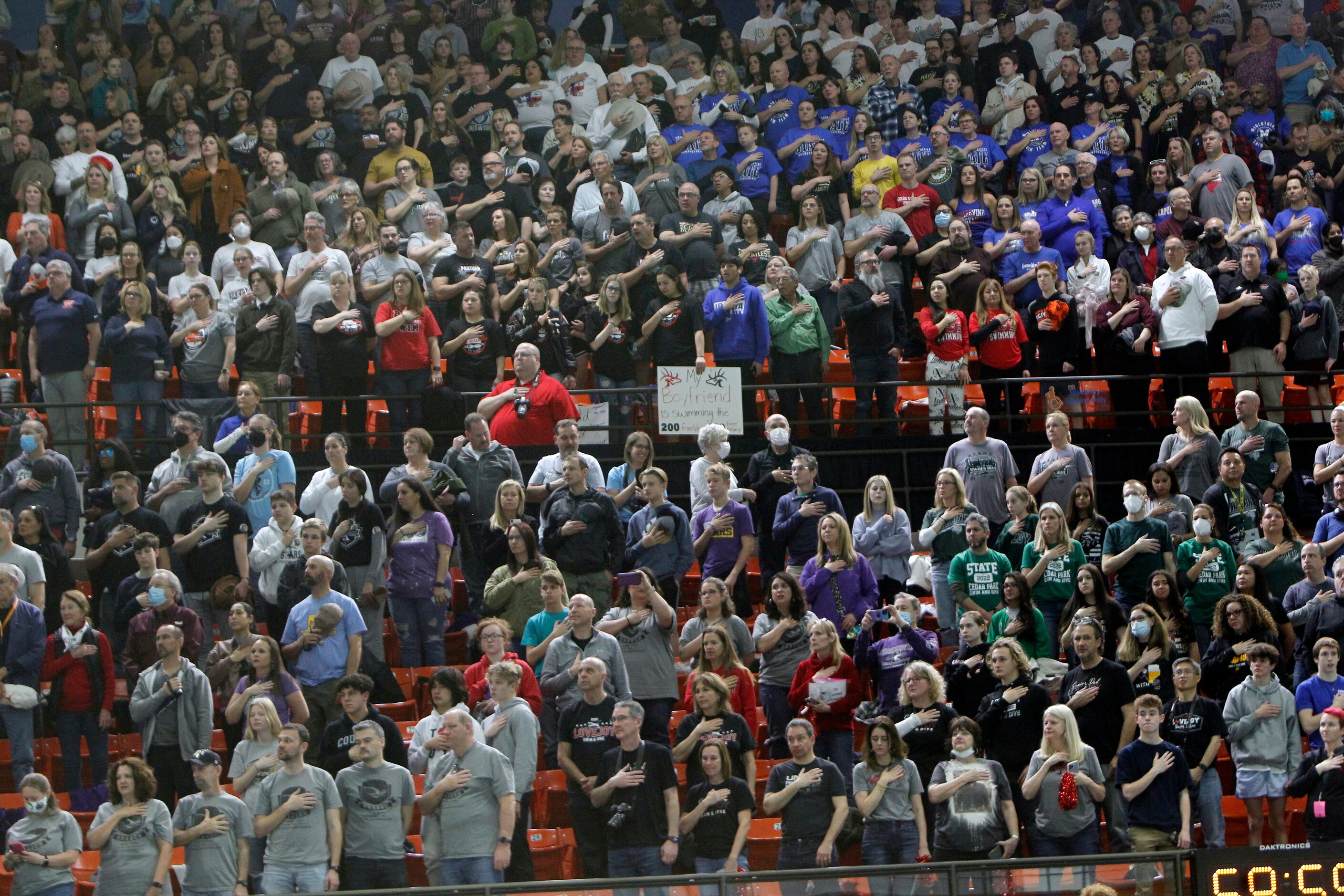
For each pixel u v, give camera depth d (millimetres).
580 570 39031
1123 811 33469
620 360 49781
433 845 31516
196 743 34500
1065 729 33094
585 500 39375
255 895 31438
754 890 28812
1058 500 44438
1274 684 36125
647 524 40469
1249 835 35812
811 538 41219
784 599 37156
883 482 42188
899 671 36125
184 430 42875
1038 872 29219
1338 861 29219
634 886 28734
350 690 32281
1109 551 41500
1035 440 49969
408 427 48031
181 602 37562
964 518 41312
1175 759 33625
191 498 42281
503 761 31406
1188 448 45031
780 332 49969
